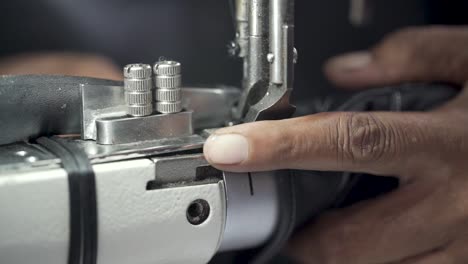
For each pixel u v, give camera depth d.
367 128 0.70
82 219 0.56
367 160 0.70
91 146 0.62
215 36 1.53
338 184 0.76
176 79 0.65
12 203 0.54
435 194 0.78
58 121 0.65
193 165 0.62
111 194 0.58
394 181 0.81
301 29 1.54
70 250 0.56
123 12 1.53
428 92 0.91
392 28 1.55
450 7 1.46
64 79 0.64
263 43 0.68
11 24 1.48
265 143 0.63
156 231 0.60
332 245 0.80
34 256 0.55
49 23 1.50
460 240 0.80
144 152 0.61
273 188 0.66
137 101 0.64
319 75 1.55
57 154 0.58
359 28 1.55
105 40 1.53
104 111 0.65
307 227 0.81
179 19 1.53
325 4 1.54
